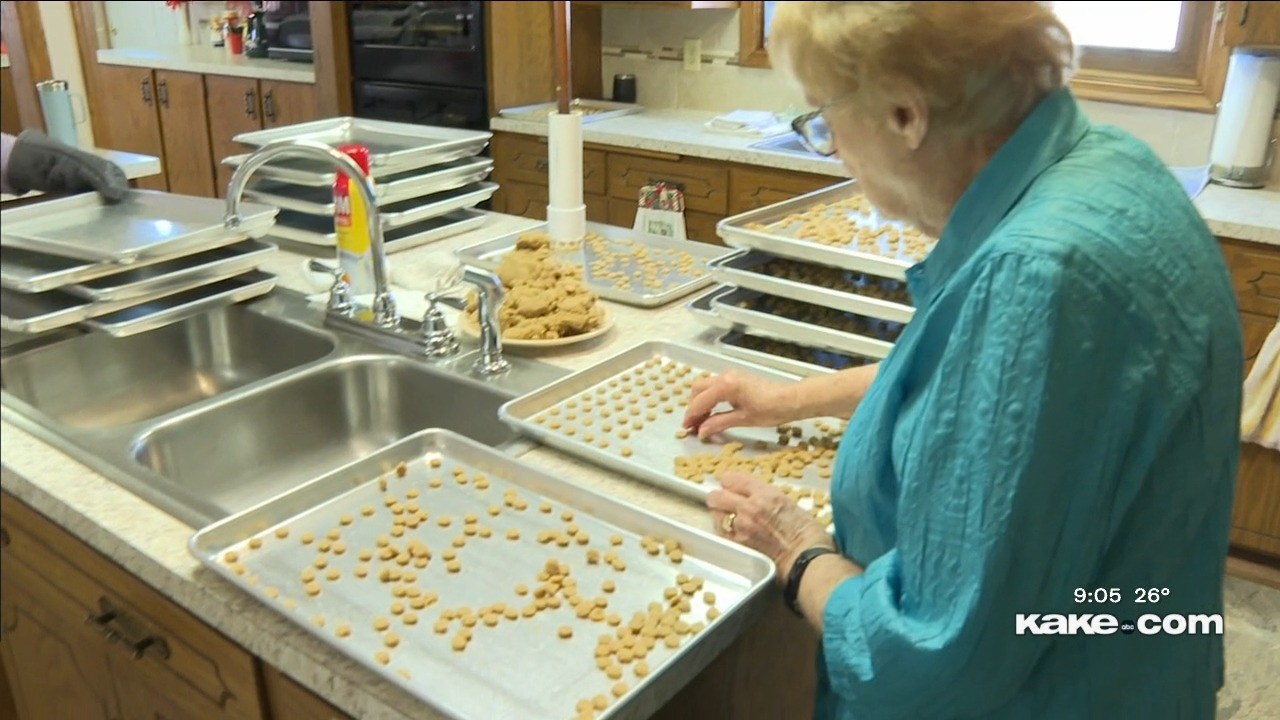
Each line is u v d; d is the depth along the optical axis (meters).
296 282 1.99
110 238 1.73
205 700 1.15
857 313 1.52
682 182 3.43
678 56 4.08
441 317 1.65
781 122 3.57
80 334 1.72
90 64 5.19
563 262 1.79
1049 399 0.73
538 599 1.00
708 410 1.34
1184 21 2.97
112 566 1.21
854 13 0.78
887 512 0.93
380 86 4.09
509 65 3.86
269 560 1.07
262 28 4.71
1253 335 2.46
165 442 1.41
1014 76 0.80
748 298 1.70
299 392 1.58
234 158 2.23
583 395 1.46
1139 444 0.77
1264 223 2.39
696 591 1.02
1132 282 0.75
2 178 2.11
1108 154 0.82
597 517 1.16
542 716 0.85
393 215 2.08
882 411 0.89
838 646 0.88
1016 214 0.80
